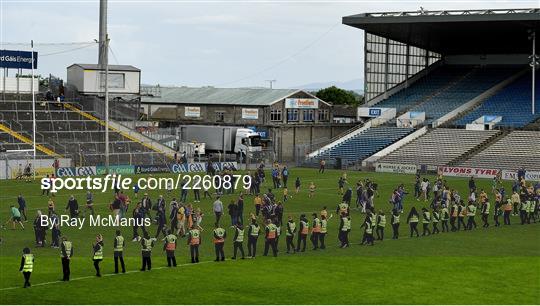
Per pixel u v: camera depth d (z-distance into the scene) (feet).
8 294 130.93
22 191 270.67
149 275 145.89
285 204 246.88
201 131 420.77
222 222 210.38
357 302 129.39
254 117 451.12
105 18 428.97
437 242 184.44
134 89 443.32
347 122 476.13
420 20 398.21
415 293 135.54
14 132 357.00
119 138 378.32
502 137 374.02
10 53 415.44
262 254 167.94
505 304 129.49
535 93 432.25
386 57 458.91
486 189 291.58
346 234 175.83
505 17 382.22
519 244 183.11
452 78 469.16
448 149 372.17
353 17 414.41
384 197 269.03
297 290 136.36
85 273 147.43
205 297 130.93
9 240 182.19
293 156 437.58
